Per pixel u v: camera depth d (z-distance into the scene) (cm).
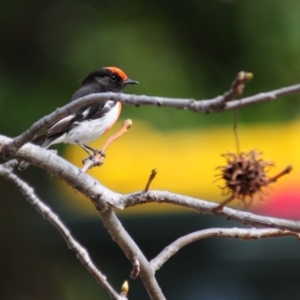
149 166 1132
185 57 1416
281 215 941
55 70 1410
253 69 1410
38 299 1500
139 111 1307
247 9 1418
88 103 475
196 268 1025
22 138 504
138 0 1459
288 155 1107
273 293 993
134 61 1366
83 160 711
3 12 1488
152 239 1023
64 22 1465
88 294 1541
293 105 1360
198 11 1444
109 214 564
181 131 1300
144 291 1123
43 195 1325
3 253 1491
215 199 1009
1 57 1455
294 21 1376
